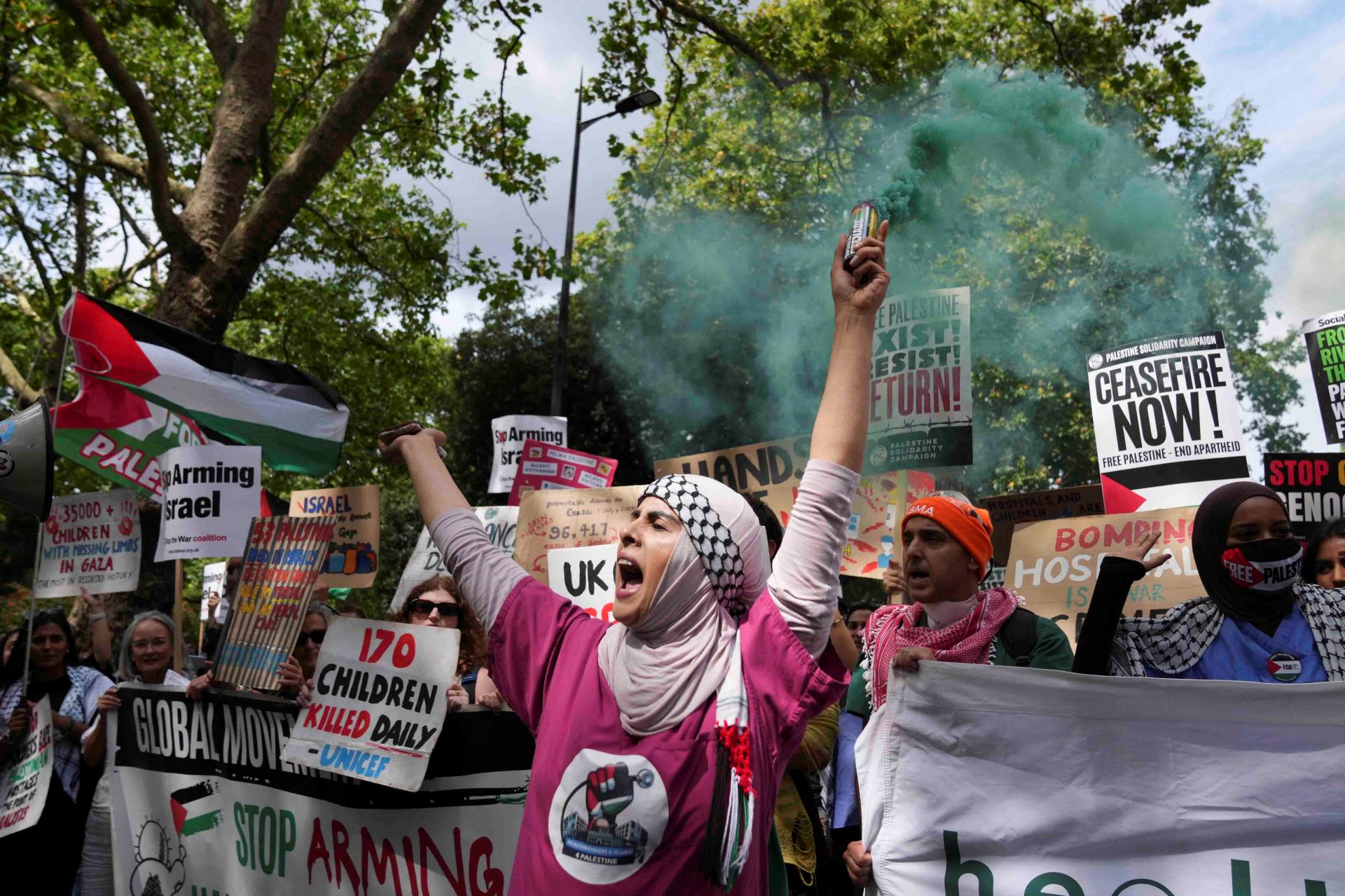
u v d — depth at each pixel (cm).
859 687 354
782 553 210
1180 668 309
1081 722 267
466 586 243
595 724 209
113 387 703
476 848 360
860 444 212
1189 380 551
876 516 598
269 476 2244
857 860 308
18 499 450
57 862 496
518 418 1096
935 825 274
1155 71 1400
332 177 1900
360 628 380
